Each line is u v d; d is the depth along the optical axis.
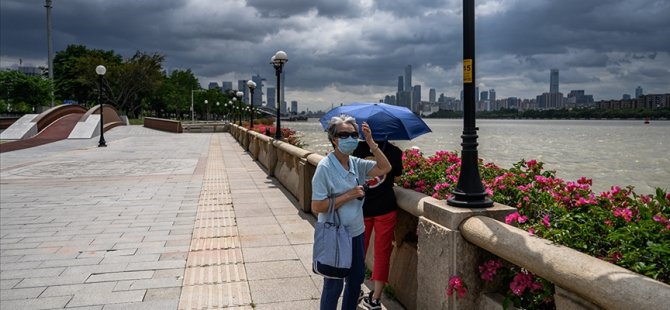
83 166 16.59
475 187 3.35
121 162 18.02
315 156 8.09
